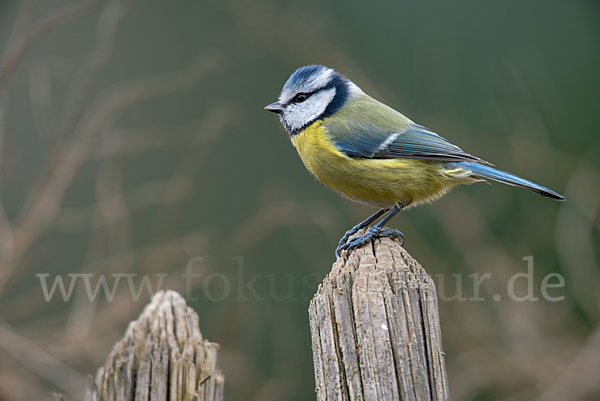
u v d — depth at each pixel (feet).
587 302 36.94
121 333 33.50
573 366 35.76
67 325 33.68
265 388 35.17
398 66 45.50
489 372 36.09
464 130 40.96
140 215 39.58
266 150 43.80
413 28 46.44
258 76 45.29
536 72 43.24
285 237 39.22
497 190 39.73
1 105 35.70
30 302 35.40
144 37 47.32
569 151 42.37
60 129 36.01
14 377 33.40
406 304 13.89
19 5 44.16
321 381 14.02
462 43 45.47
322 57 42.93
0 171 36.24
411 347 13.66
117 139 36.94
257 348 36.70
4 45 43.50
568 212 38.40
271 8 43.60
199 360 15.39
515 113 40.88
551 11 45.73
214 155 43.24
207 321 37.01
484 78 44.01
